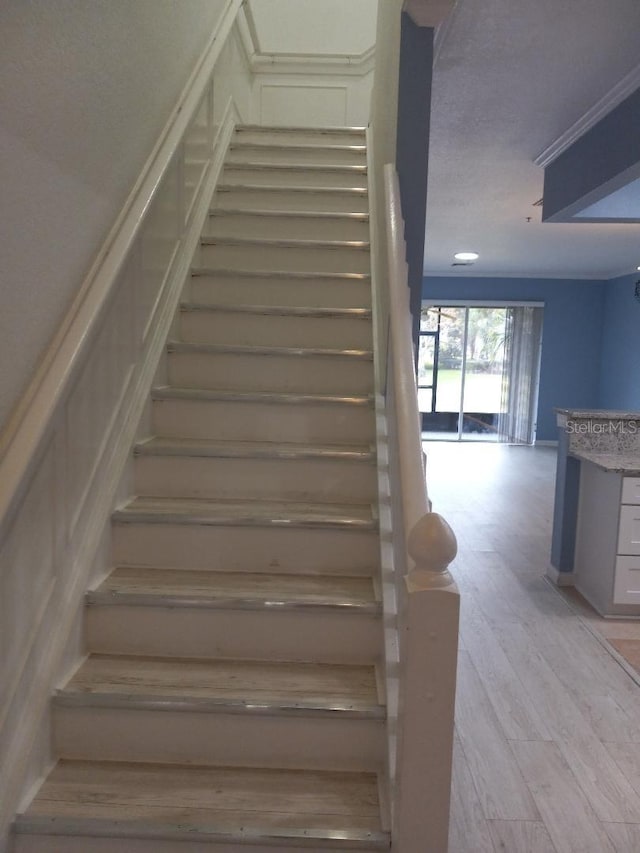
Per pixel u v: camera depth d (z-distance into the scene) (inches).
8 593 54.7
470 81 105.8
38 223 58.2
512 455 354.6
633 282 343.6
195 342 105.3
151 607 70.9
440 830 48.6
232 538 79.1
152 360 92.8
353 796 59.8
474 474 301.1
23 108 54.5
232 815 56.7
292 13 184.9
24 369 56.7
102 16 72.2
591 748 93.0
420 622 45.9
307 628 71.4
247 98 173.6
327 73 183.9
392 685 62.3
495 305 381.7
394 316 68.0
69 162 64.6
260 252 116.0
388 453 82.3
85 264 69.7
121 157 80.0
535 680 112.5
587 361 386.3
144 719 63.3
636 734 96.7
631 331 346.0
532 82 105.9
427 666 46.4
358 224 122.3
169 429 93.6
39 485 59.7
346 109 185.5
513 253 293.9
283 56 182.7
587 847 74.1
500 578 164.6
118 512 77.9
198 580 76.1
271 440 93.4
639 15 85.3
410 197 86.2
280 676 68.3
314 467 86.6
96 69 70.7
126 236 75.7
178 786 60.1
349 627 71.3
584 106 116.0
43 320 60.0
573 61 98.5
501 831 76.2
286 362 99.3
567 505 157.6
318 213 122.0
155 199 86.4
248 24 165.9
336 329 105.0
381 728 63.0
